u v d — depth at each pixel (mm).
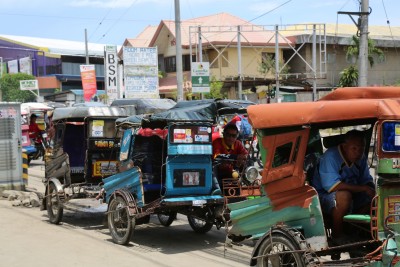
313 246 5469
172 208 8078
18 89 63281
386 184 5023
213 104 8180
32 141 20500
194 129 8023
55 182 10016
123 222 8383
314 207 5457
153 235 9219
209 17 42531
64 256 7516
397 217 5086
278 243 5656
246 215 6254
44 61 73000
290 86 39688
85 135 10430
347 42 40344
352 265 5172
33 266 6977
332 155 5902
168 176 7934
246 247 8211
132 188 8422
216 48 36969
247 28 40094
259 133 6062
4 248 7941
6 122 13180
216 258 7543
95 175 10203
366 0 16562
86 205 11828
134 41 46656
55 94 56531
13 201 12211
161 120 8031
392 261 4945
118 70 33938
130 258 7480
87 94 32875
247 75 37531
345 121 6215
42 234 9016
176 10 20953
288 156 5785
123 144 8703
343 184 5758
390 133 4988
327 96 5996
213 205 8336
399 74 43219
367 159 6074
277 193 5875
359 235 5887
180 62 21156
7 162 13203
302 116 5535
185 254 7789
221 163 8641
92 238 8797
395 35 47406
